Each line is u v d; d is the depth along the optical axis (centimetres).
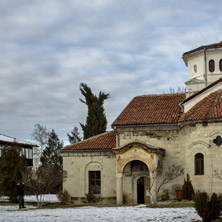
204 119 3788
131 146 4119
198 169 3838
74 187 4653
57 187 6775
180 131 4200
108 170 4575
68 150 4700
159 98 4881
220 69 4478
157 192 3934
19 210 3534
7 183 4850
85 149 4650
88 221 2406
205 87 4294
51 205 4409
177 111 4434
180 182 4122
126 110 4712
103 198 4541
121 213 2808
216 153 3703
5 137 7506
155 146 4150
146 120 4356
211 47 4472
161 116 4384
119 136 4444
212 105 3931
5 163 4891
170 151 4234
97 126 5956
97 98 6103
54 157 7362
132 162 4403
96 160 4631
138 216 2591
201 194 2352
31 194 6184
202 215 2295
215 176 3672
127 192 4381
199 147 3825
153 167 4006
